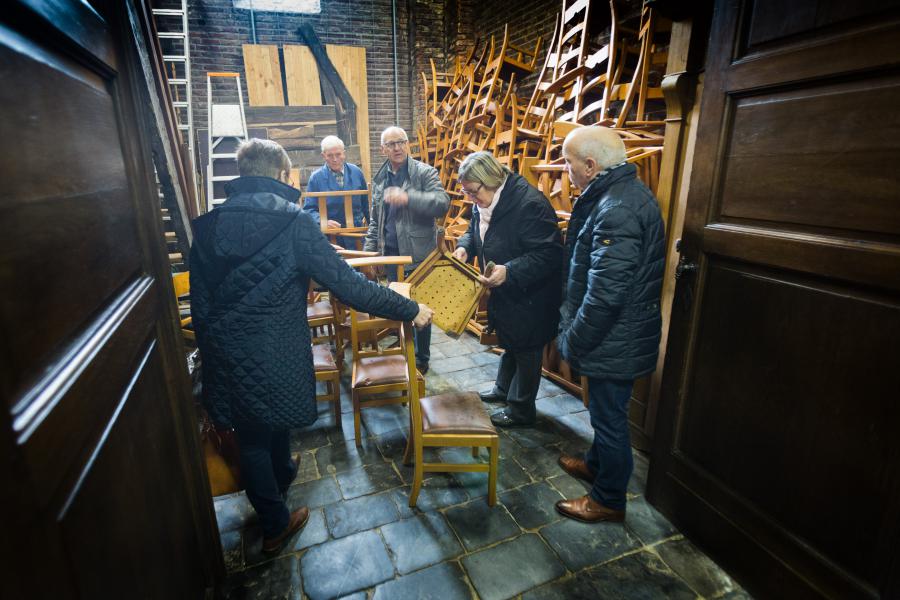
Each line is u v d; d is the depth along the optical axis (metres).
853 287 1.13
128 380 0.90
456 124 4.88
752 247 1.35
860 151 1.08
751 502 1.46
